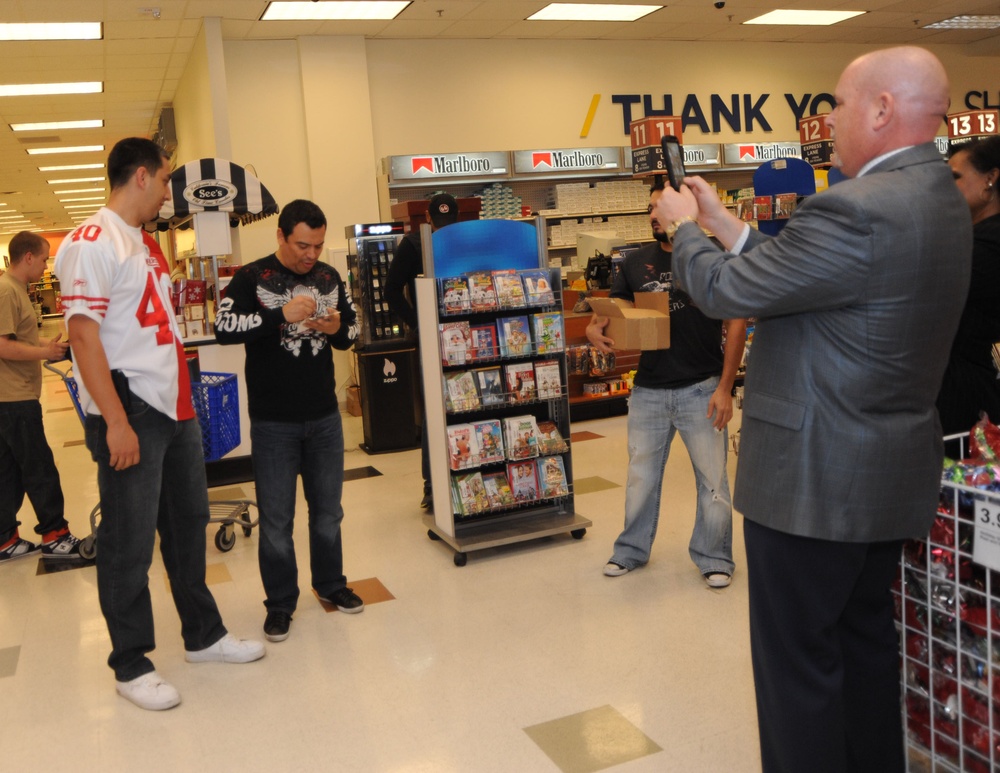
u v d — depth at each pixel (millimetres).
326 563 3539
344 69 9266
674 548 4062
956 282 1625
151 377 2758
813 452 1664
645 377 3621
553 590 3627
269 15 8203
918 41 12305
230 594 3844
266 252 9289
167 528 3051
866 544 1703
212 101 8273
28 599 3945
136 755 2553
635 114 10898
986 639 1701
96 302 2605
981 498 1648
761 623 1826
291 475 3338
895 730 1897
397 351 6512
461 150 10039
